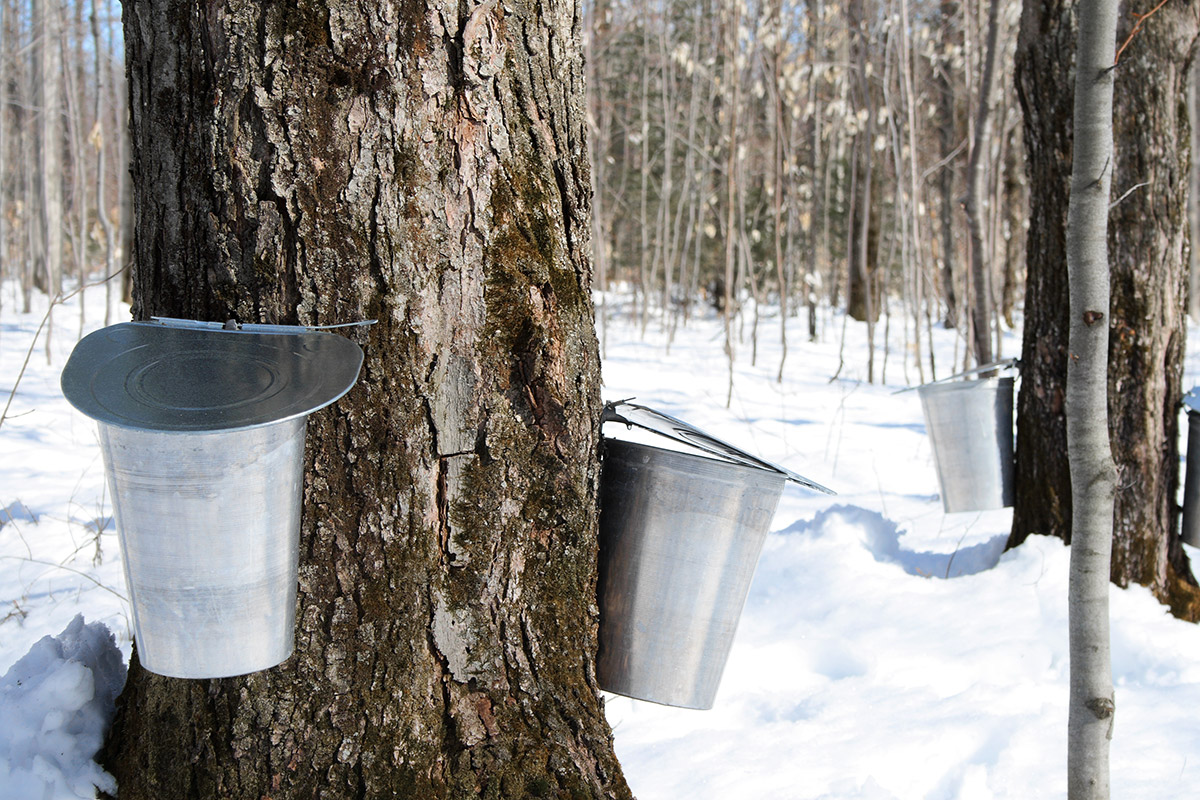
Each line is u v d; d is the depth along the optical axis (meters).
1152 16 3.22
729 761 2.22
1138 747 2.31
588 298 1.73
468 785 1.59
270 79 1.45
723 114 11.77
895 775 2.18
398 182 1.50
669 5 13.49
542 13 1.62
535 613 1.66
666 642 1.71
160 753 1.61
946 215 13.80
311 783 1.54
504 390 1.59
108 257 11.94
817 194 14.70
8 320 11.80
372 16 1.46
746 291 19.00
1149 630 3.01
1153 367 3.29
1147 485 3.29
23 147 17.30
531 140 1.62
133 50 1.56
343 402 1.50
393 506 1.53
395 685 1.55
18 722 1.70
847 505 4.17
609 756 1.73
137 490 1.24
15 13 14.95
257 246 1.48
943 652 2.89
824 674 2.85
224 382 1.27
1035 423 3.49
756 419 7.17
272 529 1.31
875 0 11.56
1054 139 3.37
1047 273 3.43
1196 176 16.89
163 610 1.30
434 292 1.53
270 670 1.53
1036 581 3.24
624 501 1.71
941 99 13.66
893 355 11.88
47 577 3.41
